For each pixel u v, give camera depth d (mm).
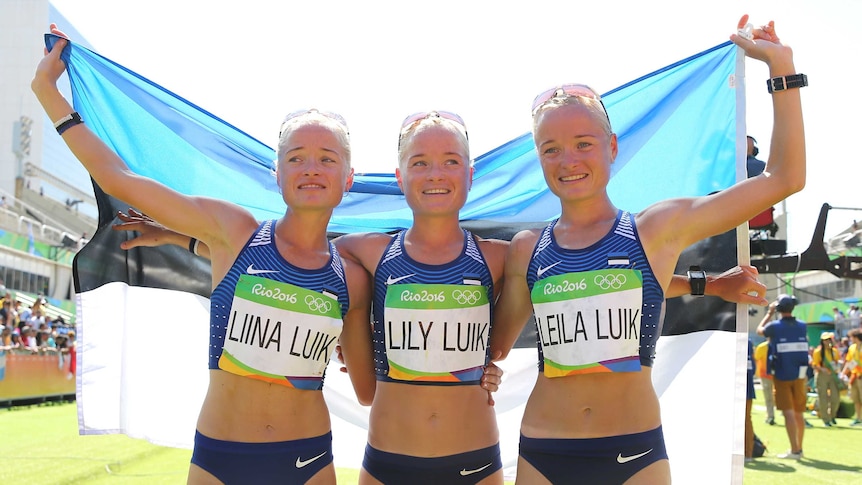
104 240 3855
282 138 2875
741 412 3555
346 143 2906
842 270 7281
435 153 2879
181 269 4031
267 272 2713
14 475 5758
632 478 2506
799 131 2686
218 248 2857
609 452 2510
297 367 2672
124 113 3807
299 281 2721
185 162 3938
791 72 2764
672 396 3697
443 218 2922
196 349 4043
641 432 2537
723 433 3596
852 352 12055
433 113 3023
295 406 2674
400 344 2814
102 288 3857
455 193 2896
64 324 18328
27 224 25344
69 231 36312
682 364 3693
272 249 2764
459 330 2814
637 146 3811
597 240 2668
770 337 7723
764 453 7684
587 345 2561
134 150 3824
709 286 3285
